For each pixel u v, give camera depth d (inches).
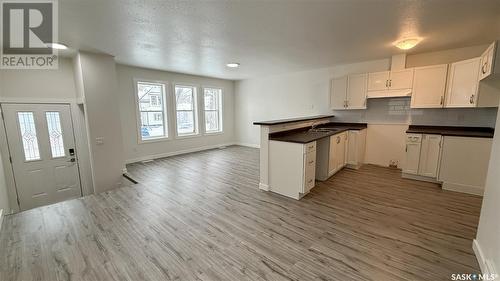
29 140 152.4
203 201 124.8
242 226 97.8
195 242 86.4
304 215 107.0
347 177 163.2
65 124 165.9
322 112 224.5
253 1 82.4
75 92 168.9
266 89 272.2
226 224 99.7
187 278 68.0
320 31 115.6
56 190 165.3
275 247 82.7
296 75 241.1
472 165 127.8
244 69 223.6
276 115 265.9
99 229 96.5
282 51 154.6
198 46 140.6
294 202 122.0
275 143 131.3
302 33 118.3
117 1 80.7
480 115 147.7
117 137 168.2
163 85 233.1
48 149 160.1
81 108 171.5
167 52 154.6
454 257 75.7
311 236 89.4
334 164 163.8
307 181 125.1
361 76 182.7
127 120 208.2
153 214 109.9
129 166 201.2
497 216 62.6
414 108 170.2
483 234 72.4
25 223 102.0
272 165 134.8
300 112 242.5
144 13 91.5
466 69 134.3
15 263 75.8
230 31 114.5
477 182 127.2
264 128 135.9
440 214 105.9
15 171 148.0
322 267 72.0
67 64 164.2
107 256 78.7
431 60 160.6
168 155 242.8
